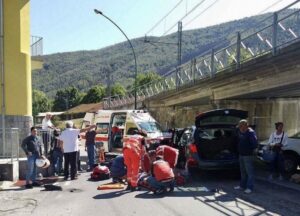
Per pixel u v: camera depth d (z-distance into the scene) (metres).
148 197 10.54
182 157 15.91
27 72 18.38
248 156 11.12
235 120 13.98
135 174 11.70
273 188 11.74
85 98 107.12
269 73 17.11
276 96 22.67
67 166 14.34
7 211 9.17
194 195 10.76
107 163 17.31
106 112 22.08
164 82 34.81
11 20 17.84
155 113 39.41
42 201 10.27
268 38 16.38
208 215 8.37
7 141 16.23
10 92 17.59
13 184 13.16
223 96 23.06
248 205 9.34
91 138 17.09
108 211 8.91
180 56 35.41
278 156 13.27
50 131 17.14
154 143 17.73
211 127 13.76
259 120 23.30
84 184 13.10
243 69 18.30
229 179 13.89
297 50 14.20
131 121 20.14
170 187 11.18
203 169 13.51
